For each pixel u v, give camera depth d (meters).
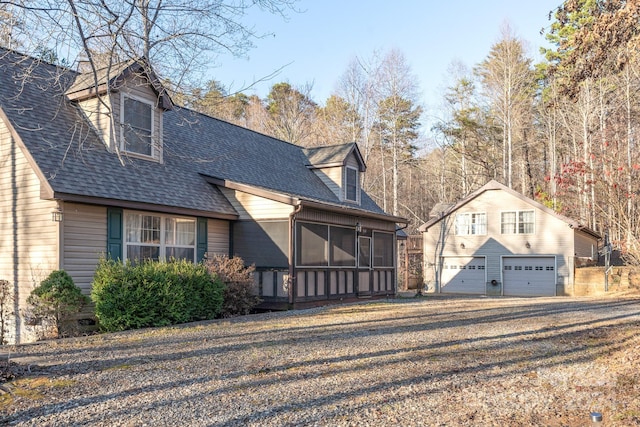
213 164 14.47
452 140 39.12
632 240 17.28
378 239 17.52
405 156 38.94
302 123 35.84
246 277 12.32
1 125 10.69
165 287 9.93
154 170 12.32
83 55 7.82
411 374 5.64
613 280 21.88
